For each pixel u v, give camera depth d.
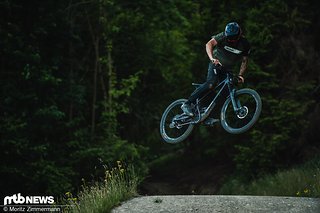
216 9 24.12
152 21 24.03
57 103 20.09
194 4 26.53
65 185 17.30
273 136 19.59
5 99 16.94
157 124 26.69
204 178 25.22
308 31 21.20
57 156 19.08
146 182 26.41
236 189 20.08
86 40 23.05
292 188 16.03
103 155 19.45
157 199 10.35
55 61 19.50
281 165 20.06
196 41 25.44
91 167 19.52
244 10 22.48
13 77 18.16
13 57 17.92
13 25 17.92
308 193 14.45
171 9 23.92
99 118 22.67
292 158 20.45
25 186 17.48
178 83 27.20
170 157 35.31
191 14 26.92
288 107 19.42
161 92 26.47
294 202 10.03
